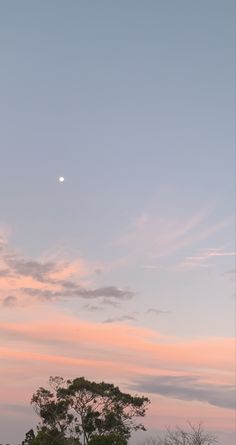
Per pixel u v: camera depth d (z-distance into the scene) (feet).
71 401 226.99
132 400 229.25
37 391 229.66
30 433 223.30
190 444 175.22
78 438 219.00
